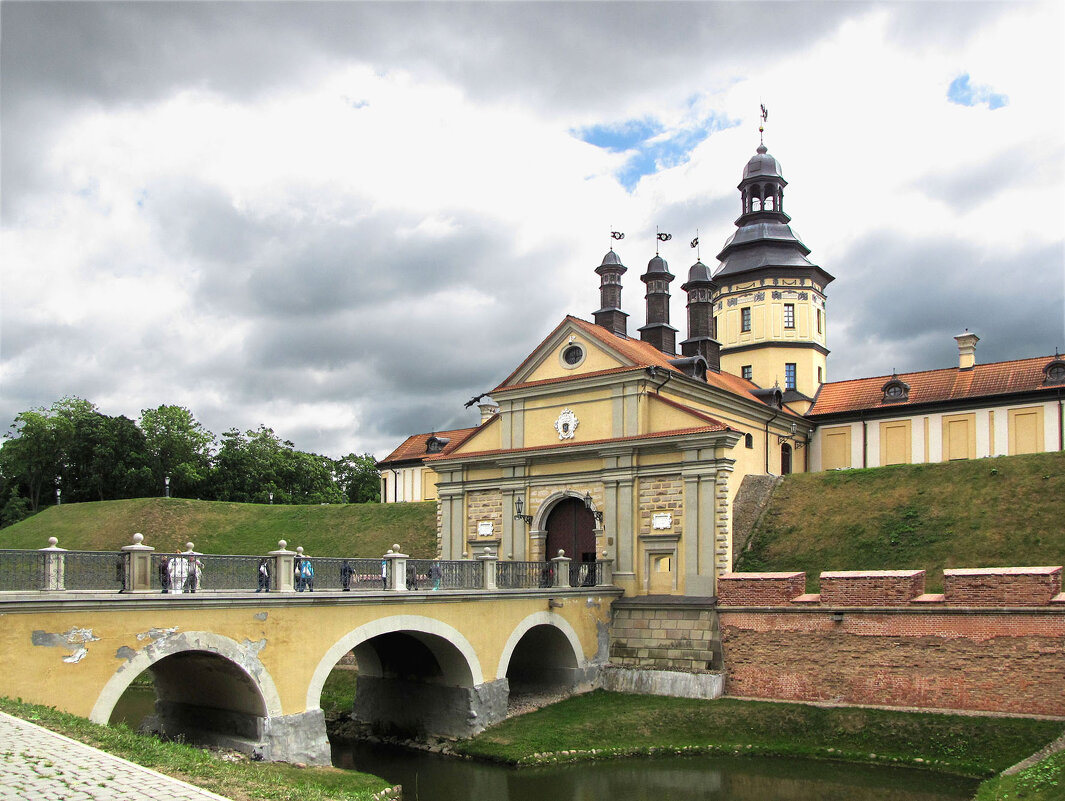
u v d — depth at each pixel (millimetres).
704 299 47094
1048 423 43688
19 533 61219
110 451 73938
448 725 28234
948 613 26719
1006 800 19516
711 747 26594
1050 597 25297
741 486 39875
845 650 28328
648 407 35688
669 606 32625
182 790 11281
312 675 22453
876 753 25234
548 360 39062
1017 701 25266
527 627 29812
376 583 26469
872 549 33219
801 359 53500
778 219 55656
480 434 41094
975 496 33719
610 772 24797
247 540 54375
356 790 20531
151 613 19125
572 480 36938
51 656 17500
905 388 49062
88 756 12508
